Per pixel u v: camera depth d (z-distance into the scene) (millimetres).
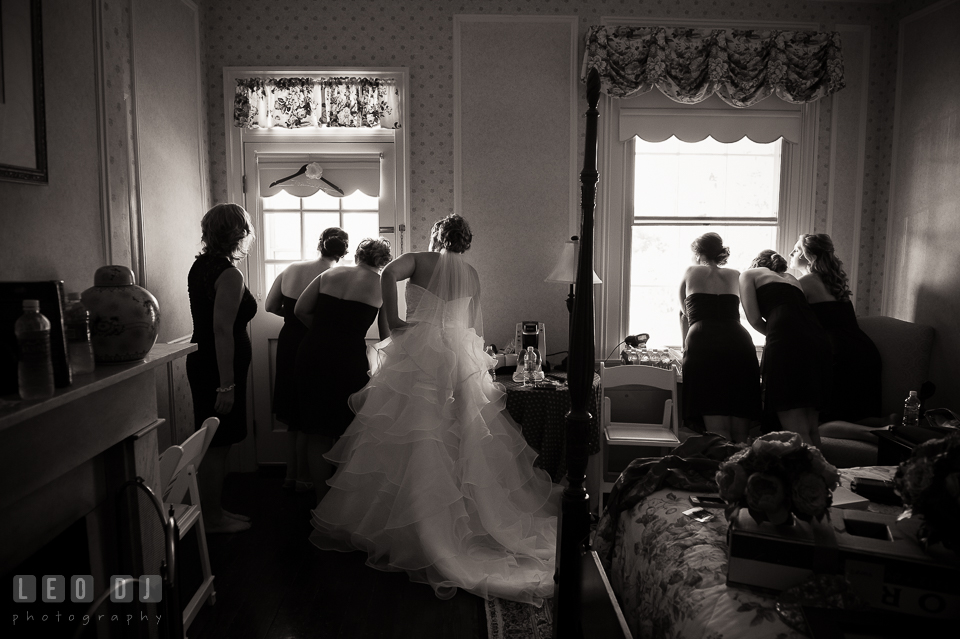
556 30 4160
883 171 4328
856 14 4254
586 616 1940
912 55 4066
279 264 4281
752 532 1534
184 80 3752
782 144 4297
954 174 3734
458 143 4199
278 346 3850
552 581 2789
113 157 2732
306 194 4211
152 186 3330
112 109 2736
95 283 2045
